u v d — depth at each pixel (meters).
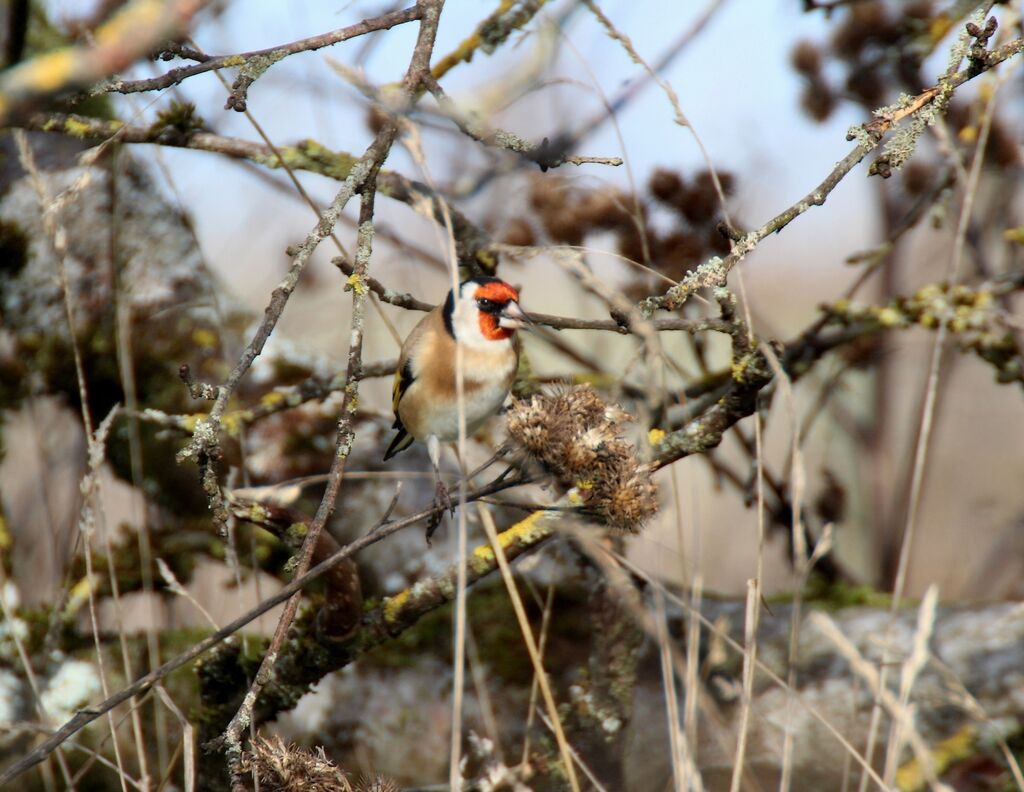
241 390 9.28
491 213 9.59
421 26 5.74
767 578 11.88
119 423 9.42
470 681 8.14
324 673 6.78
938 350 6.25
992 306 8.77
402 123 5.40
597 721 7.01
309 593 8.59
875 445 12.20
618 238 9.41
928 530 12.33
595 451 5.46
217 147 8.16
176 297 9.52
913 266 12.31
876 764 7.20
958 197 10.70
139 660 8.91
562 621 8.27
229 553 6.85
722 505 12.60
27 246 9.45
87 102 9.84
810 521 10.82
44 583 9.81
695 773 5.39
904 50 10.21
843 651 5.57
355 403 5.23
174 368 9.33
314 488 8.99
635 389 8.05
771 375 5.80
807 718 7.50
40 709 6.88
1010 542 11.90
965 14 9.27
